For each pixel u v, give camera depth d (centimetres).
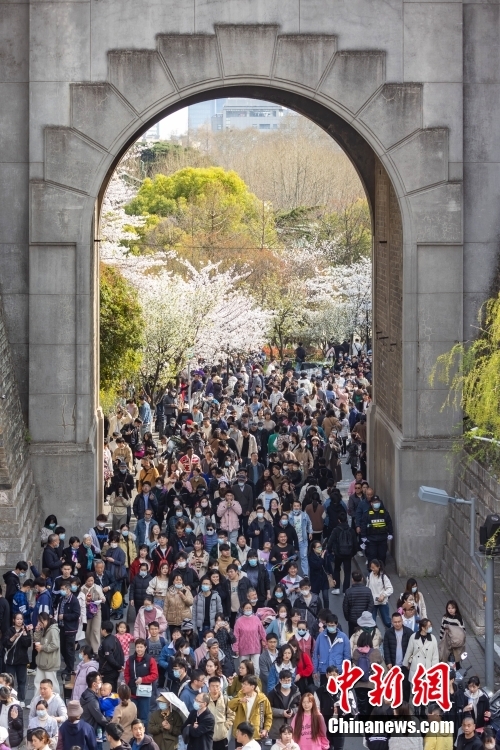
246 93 4241
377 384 4375
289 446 4422
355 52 3678
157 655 2694
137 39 3653
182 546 3316
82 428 3700
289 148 12938
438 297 3709
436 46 3681
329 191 12469
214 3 3659
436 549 3688
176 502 3512
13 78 3694
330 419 4906
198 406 5378
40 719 2244
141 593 3030
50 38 3638
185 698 2328
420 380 3709
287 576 2984
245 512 3684
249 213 10312
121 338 5153
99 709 2380
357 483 3678
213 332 6831
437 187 3694
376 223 4412
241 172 12712
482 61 3728
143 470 4050
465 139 3741
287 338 8831
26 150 3703
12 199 3719
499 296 3306
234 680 2428
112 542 3183
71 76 3647
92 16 3641
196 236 9500
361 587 2878
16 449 3431
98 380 4194
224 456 4225
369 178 4434
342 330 8481
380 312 4309
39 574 3089
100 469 4066
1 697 2289
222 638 2666
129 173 10144
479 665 2931
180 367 6103
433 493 2923
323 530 3597
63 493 3694
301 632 2619
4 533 3148
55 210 3662
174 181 10219
